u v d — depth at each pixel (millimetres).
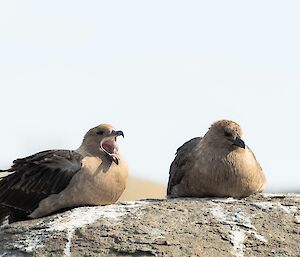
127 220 13984
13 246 13727
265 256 13180
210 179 15930
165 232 13547
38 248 13500
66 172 14766
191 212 14383
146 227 13680
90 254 13133
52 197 14773
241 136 15984
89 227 13758
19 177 15055
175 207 14641
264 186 16781
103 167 14859
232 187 15875
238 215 14289
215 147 15992
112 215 14227
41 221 14383
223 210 14523
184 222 13953
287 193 16609
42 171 14891
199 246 13219
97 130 15180
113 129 15203
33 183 14914
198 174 16078
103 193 14828
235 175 15812
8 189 15086
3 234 14195
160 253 13000
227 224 13938
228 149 15922
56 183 14758
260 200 15531
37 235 13836
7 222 15266
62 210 14938
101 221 13961
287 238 13656
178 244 13219
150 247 13117
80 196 14742
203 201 15172
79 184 14680
